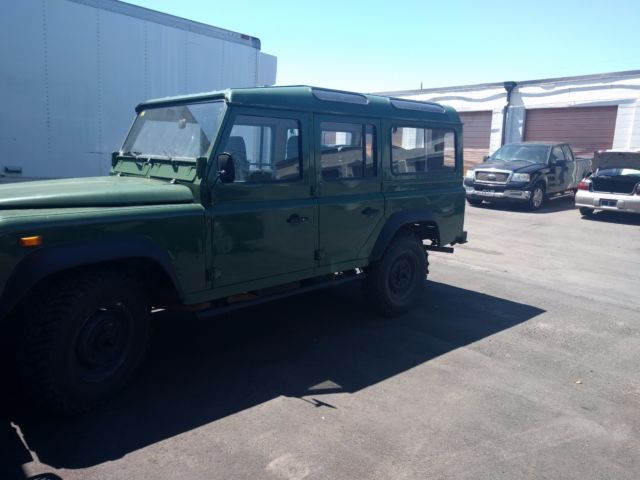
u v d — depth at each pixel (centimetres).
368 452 324
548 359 478
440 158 612
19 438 325
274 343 493
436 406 384
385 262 554
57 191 357
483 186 1507
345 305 616
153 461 307
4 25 588
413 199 571
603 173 1352
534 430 356
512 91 2198
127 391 389
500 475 306
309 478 297
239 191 416
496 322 573
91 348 350
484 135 2336
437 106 614
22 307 333
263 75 909
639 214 1309
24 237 304
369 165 530
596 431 358
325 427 351
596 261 906
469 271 809
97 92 678
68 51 644
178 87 770
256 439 334
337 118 492
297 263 467
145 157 455
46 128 638
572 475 309
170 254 375
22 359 327
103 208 351
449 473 306
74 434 331
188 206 389
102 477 291
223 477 295
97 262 347
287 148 453
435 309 613
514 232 1168
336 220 493
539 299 668
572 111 2048
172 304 412
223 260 409
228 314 567
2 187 388
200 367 436
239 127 416
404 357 471
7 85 599
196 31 781
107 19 675
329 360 459
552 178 1547
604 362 475
